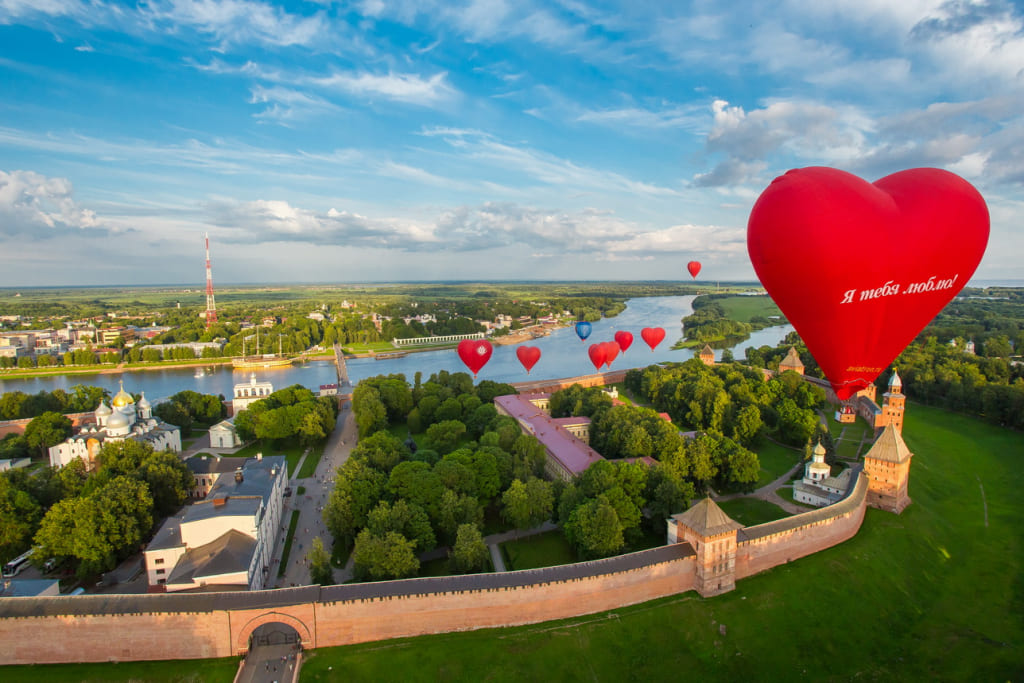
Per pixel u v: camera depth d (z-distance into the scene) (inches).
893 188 2593.5
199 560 4446.4
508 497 5378.9
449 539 5246.1
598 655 3973.9
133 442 6378.0
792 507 6353.3
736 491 6771.7
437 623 4055.1
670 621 4279.0
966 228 2516.0
